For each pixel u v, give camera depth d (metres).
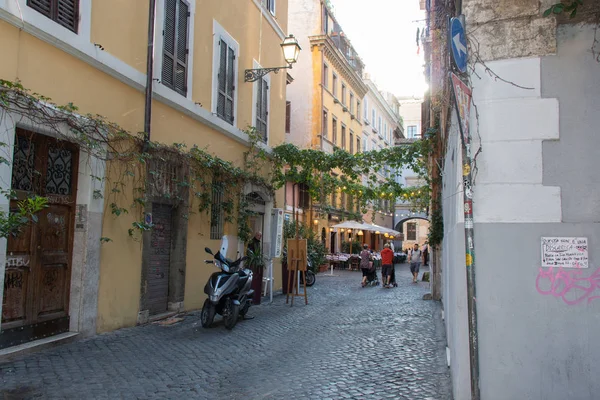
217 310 9.46
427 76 13.51
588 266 4.52
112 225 8.37
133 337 8.03
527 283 4.61
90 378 5.75
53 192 7.33
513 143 4.72
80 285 7.65
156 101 9.88
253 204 15.31
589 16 4.67
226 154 13.12
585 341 4.47
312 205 27.72
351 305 13.18
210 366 6.60
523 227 4.65
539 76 4.73
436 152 14.09
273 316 11.02
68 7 7.41
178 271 10.62
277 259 16.78
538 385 4.52
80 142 7.45
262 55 15.80
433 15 9.16
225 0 13.08
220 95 12.78
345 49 37.22
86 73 7.74
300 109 30.88
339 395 5.44
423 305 13.29
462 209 4.91
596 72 4.64
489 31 4.85
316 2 31.41
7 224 5.08
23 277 6.77
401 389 5.65
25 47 6.53
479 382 4.62
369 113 44.16
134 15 9.05
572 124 4.65
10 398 4.93
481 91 4.82
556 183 4.63
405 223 55.94
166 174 9.99
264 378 6.11
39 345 6.75
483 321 4.66
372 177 15.79
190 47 11.14
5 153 6.07
